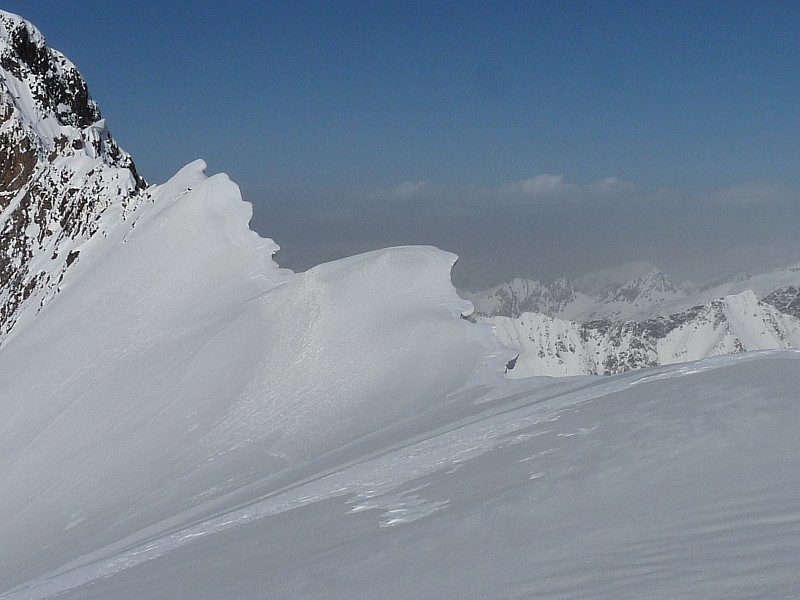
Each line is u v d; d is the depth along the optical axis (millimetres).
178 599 12211
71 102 123625
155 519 30844
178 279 67938
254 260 65250
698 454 10773
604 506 9609
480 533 10078
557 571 7691
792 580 5965
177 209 77250
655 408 14914
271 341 48719
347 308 48844
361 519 13938
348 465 24312
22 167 105562
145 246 75625
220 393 45844
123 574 17562
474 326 43969
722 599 5961
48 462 48375
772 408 12109
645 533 8133
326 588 9742
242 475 33719
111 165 109625
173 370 52031
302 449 34875
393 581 9086
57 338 70250
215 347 51219
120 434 47156
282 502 19938
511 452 15555
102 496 39125
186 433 42719
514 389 31953
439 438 21516
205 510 27453
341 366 43531
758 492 8469
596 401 18797
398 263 52281
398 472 18250
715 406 13352
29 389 63438
